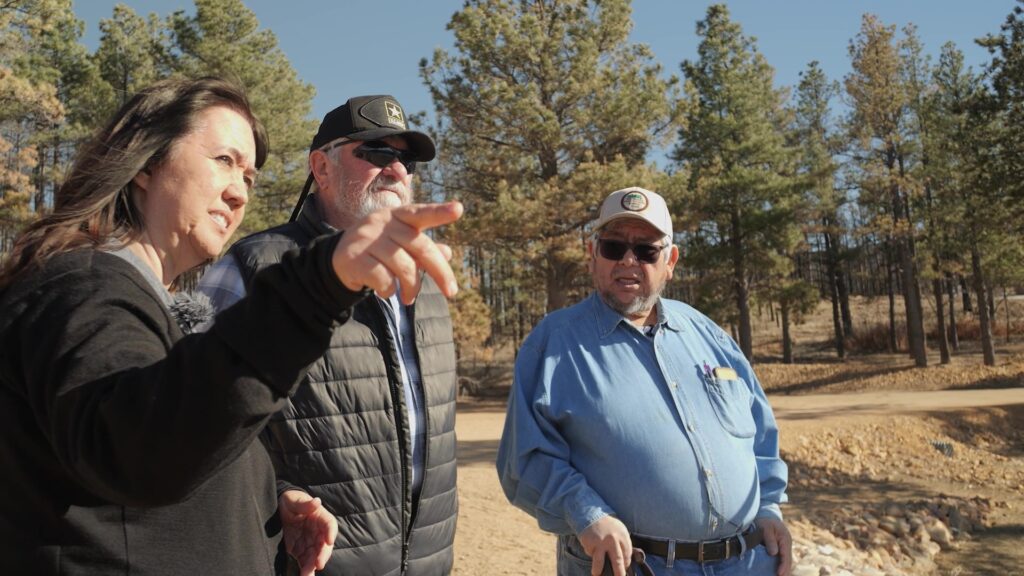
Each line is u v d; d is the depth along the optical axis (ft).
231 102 4.33
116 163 3.83
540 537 21.75
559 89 79.46
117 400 2.79
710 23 107.55
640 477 9.18
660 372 9.71
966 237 102.27
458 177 86.02
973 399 70.08
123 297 3.33
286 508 5.42
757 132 107.96
